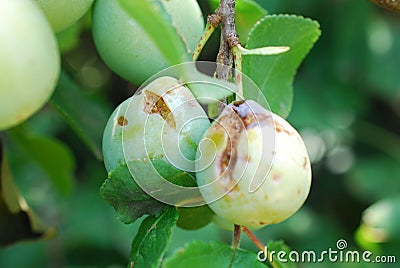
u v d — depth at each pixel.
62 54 0.54
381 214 0.75
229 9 0.37
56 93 0.47
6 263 0.76
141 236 0.37
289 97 0.42
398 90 0.86
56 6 0.37
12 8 0.33
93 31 0.40
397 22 0.88
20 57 0.32
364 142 0.93
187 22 0.39
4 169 0.47
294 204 0.36
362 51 0.86
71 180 0.54
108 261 0.81
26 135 0.51
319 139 0.93
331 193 0.95
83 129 0.48
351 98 0.88
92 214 0.79
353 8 0.84
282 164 0.36
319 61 0.87
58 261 0.77
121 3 0.34
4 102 0.33
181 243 0.64
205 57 0.66
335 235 0.86
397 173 0.90
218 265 0.37
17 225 0.47
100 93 0.89
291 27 0.41
